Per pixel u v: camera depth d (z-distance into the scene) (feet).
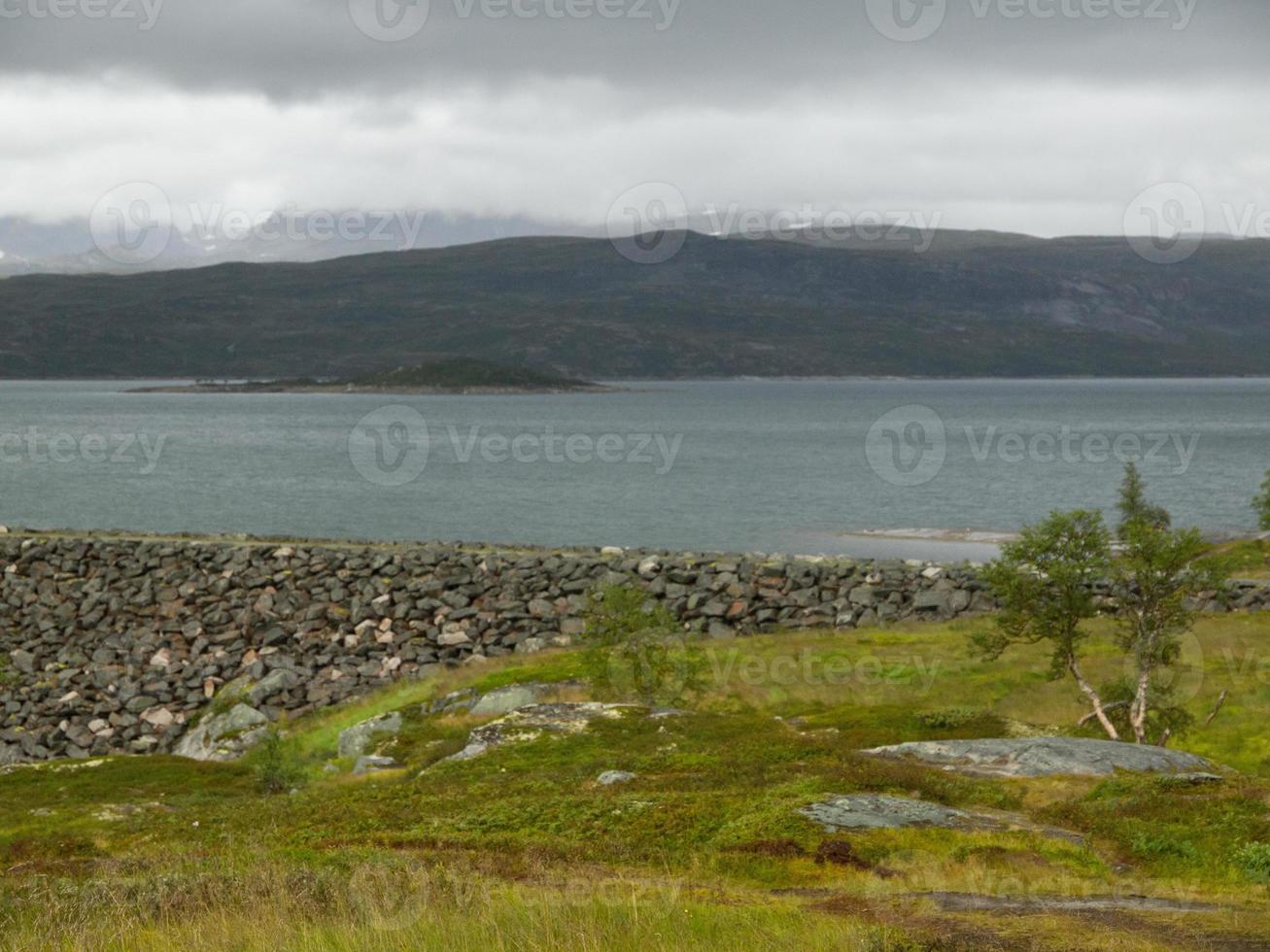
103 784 156.97
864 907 63.82
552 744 135.23
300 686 211.61
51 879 75.51
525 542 450.71
